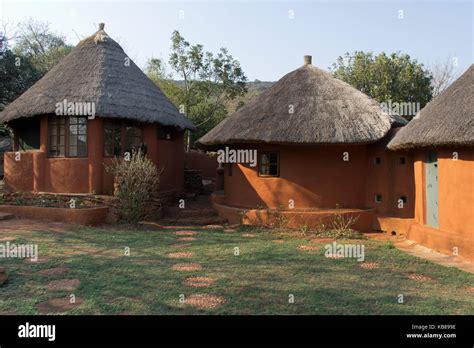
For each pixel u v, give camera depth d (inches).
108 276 264.4
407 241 414.6
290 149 504.1
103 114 518.3
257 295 233.0
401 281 269.0
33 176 554.9
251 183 529.7
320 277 274.8
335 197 501.0
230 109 1342.3
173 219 537.6
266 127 489.1
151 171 505.0
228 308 212.2
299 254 343.9
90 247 350.0
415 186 435.8
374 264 313.6
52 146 558.6
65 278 258.7
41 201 506.6
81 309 207.5
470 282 269.3
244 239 410.6
